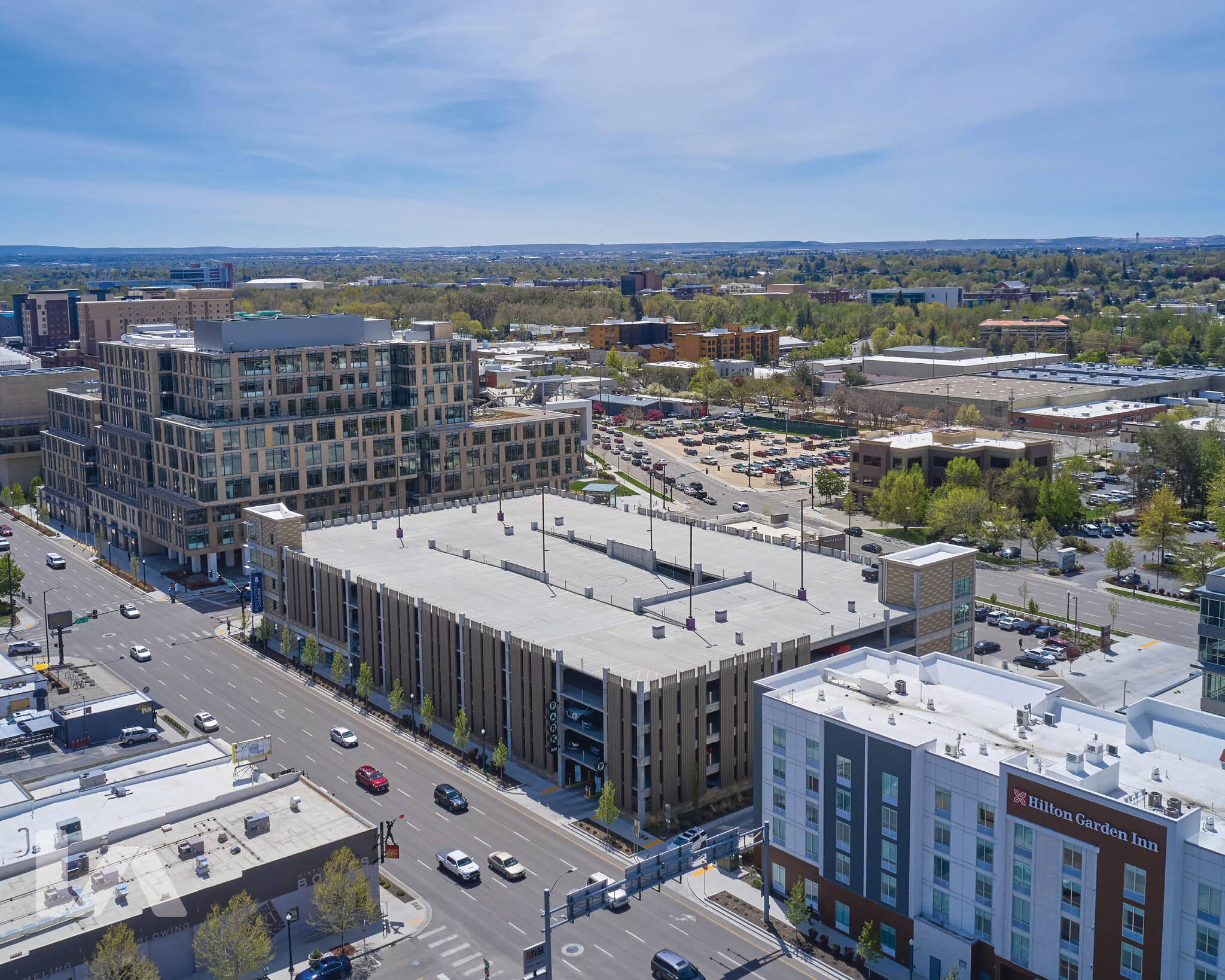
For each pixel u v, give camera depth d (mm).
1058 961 81375
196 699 147500
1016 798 82312
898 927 91250
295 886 95938
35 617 183750
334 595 156625
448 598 143875
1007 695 101188
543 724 122812
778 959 91625
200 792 108312
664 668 116750
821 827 96875
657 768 112625
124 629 177500
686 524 184625
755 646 123625
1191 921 74875
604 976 88688
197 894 89938
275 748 131250
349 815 102938
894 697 101438
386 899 100062
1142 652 155625
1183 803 80375
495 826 112688
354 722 139875
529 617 135750
